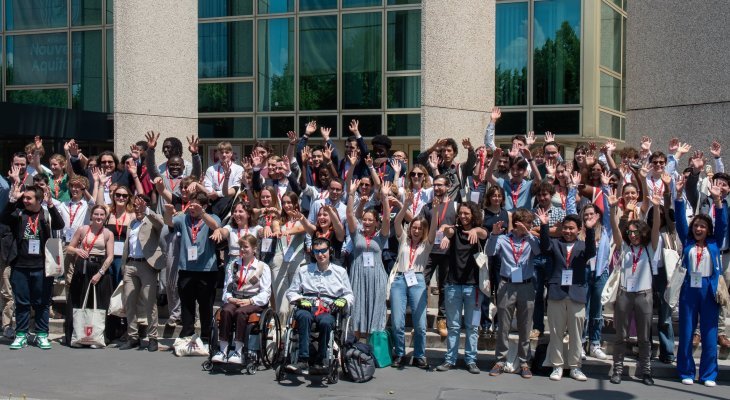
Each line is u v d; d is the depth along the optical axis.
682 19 13.35
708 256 9.19
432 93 13.91
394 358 10.10
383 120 21.97
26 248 10.76
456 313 9.80
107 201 12.77
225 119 23.47
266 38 23.03
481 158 11.55
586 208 9.28
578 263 9.35
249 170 11.91
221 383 9.03
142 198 10.93
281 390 8.74
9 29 24.48
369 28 22.08
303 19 22.67
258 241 10.66
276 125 23.00
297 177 12.61
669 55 13.52
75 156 13.17
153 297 10.80
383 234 10.13
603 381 9.33
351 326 9.62
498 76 21.23
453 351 9.80
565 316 9.40
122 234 11.28
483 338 10.63
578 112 20.33
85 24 23.81
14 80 24.48
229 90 23.42
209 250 10.55
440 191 9.84
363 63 22.17
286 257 10.68
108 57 23.53
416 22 21.62
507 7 21.05
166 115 16.55
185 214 10.69
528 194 10.98
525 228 9.54
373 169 10.97
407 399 8.42
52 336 11.84
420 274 10.05
